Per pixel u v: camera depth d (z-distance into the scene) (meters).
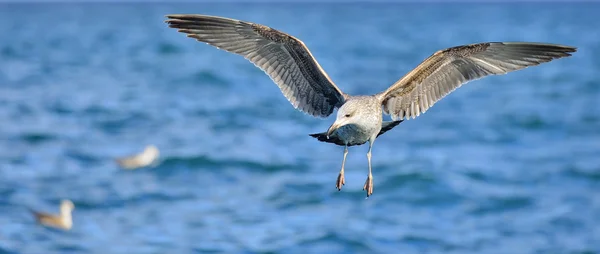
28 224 16.91
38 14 157.12
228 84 37.19
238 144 24.48
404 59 51.03
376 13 176.50
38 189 19.45
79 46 58.44
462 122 28.89
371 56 52.84
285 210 18.27
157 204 18.61
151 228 16.84
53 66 44.09
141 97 32.91
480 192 19.77
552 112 30.83
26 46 57.47
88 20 116.94
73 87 35.47
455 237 16.80
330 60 49.69
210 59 48.44
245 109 30.42
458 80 8.83
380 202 19.05
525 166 22.44
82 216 17.62
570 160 23.09
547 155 23.84
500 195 19.55
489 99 34.31
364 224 17.38
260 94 34.31
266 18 134.88
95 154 23.00
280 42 8.70
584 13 171.12
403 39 71.62
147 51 54.38
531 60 8.63
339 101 8.73
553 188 20.28
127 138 25.22
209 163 22.02
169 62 46.47
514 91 36.66
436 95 8.85
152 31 80.50
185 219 17.47
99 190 19.56
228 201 18.91
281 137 25.86
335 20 123.56
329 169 21.84
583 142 25.69
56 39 66.19
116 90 34.78
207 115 29.22
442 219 17.98
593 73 43.38
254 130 26.81
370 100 8.41
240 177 20.98
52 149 23.38
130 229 16.84
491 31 87.00
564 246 16.25
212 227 16.98
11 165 21.45
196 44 59.62
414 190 19.81
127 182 20.38
